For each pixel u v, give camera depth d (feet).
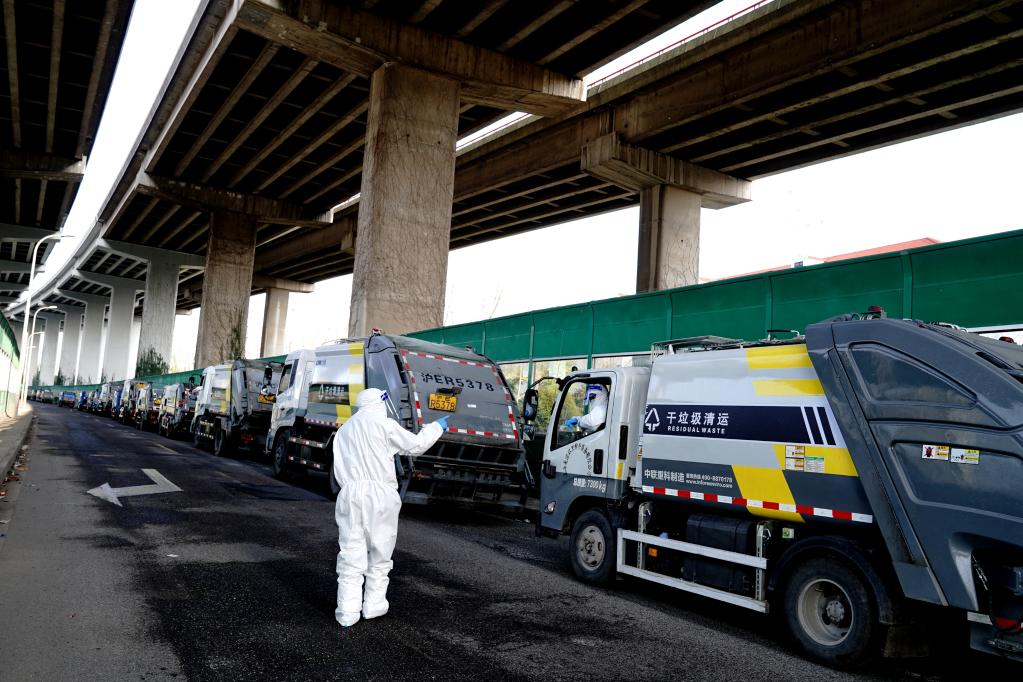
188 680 13.60
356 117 109.70
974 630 14.49
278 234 197.26
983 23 66.90
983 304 28.73
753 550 18.81
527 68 87.40
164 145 131.23
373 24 79.20
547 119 108.68
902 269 31.89
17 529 26.45
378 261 79.36
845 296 34.14
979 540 14.24
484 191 127.75
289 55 92.68
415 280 80.89
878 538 16.57
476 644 16.52
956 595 14.43
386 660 15.11
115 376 266.98
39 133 142.92
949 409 14.90
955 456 14.69
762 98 86.38
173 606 18.13
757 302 38.50
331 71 95.61
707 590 19.54
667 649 17.12
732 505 19.27
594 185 126.21
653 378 22.49
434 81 83.35
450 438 35.65
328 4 76.84
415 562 25.02
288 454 48.60
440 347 40.14
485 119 109.09
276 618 17.56
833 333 17.17
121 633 16.03
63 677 13.50
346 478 17.62
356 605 17.31
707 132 95.30
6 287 328.29
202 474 48.14
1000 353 15.75
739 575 18.99
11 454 48.73
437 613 18.83
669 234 107.24
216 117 115.34
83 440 76.33
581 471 24.66
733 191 112.37
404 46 80.74
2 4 92.27
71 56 110.32
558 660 15.79
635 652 16.71
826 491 17.07
